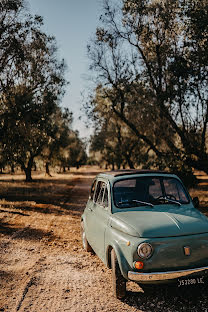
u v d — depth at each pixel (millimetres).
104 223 4715
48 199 16859
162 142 19578
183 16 15148
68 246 6934
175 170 18594
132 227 3951
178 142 18641
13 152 17734
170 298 4086
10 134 16719
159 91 17031
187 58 15156
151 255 3674
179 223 4004
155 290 4352
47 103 19281
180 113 15992
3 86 16922
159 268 3670
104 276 5027
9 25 16109
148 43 17359
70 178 40156
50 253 6402
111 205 4695
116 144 32312
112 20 18031
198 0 14664
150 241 3689
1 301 4168
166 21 15828
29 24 16609
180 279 3699
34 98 18594
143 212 4422
